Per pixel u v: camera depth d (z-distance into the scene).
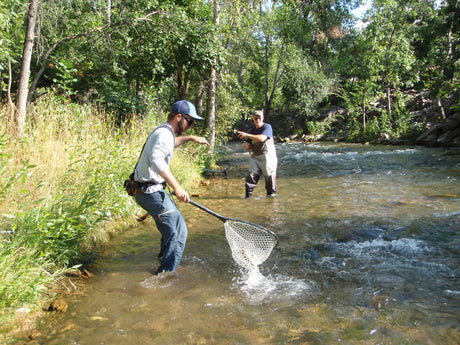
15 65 11.18
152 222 5.45
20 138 4.72
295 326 2.67
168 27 10.88
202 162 9.96
